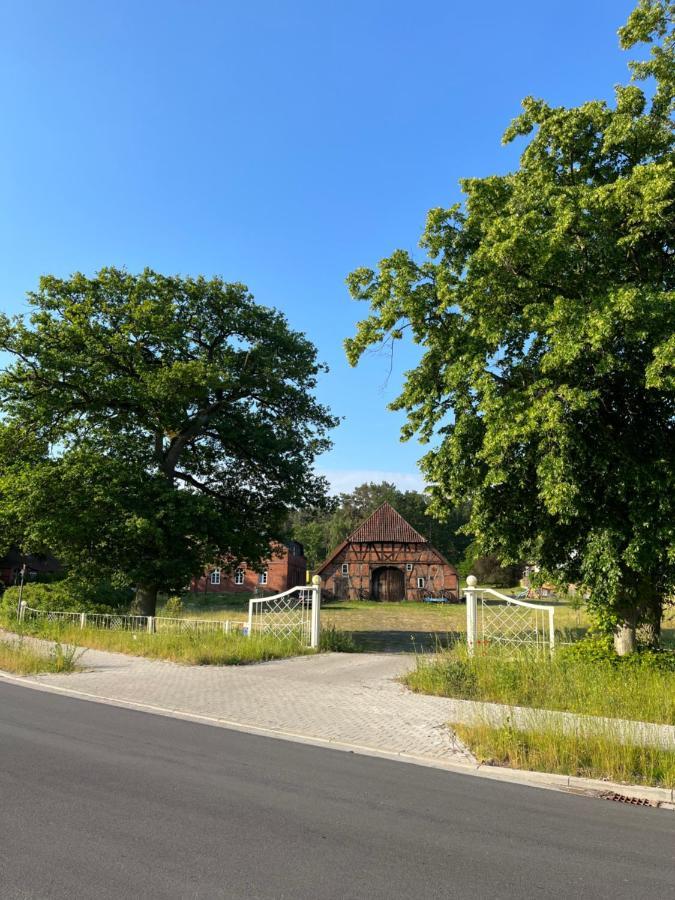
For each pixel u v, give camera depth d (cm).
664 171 1211
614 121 1398
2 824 509
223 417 2950
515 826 560
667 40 1434
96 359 2662
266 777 679
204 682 1345
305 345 3109
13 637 2164
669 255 1384
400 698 1161
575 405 1230
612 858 493
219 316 2955
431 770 745
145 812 548
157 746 804
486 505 1545
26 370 2561
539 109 1532
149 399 2605
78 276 2705
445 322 1559
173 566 2594
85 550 2661
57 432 2686
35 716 981
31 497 2380
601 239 1337
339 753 811
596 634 1523
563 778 712
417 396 1589
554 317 1232
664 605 1784
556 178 1516
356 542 6481
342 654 1862
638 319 1187
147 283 2783
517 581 6744
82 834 493
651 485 1302
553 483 1273
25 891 395
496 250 1323
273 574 7162
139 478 2548
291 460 2970
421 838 519
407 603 6053
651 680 1136
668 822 593
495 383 1395
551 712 918
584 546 1462
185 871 433
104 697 1181
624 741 775
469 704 1091
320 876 435
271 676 1427
